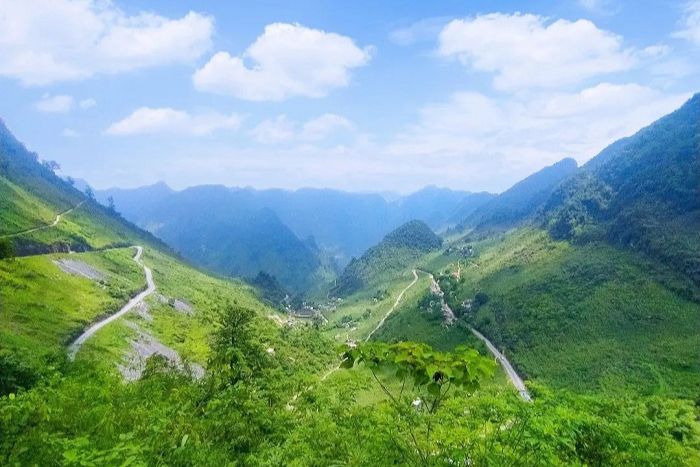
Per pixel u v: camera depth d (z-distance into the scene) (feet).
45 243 502.79
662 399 35.12
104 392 55.26
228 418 51.90
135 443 31.27
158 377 97.35
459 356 20.42
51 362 105.91
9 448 30.48
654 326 435.12
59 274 425.69
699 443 30.53
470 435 26.81
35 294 343.67
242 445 48.34
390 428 29.58
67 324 317.42
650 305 462.60
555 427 26.35
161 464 33.96
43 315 312.09
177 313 479.82
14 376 73.82
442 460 26.68
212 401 56.90
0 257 374.22
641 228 585.63
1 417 32.60
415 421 30.04
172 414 49.39
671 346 395.75
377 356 21.52
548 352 454.40
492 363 20.18
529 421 26.89
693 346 384.47
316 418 39.83
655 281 495.41
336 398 41.19
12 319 285.23
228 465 39.73
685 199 604.90
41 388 49.93
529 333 497.87
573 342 457.68
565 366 419.54
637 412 33.32
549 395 33.30
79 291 406.62
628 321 456.04
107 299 419.95
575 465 25.75
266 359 126.21
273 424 51.52
